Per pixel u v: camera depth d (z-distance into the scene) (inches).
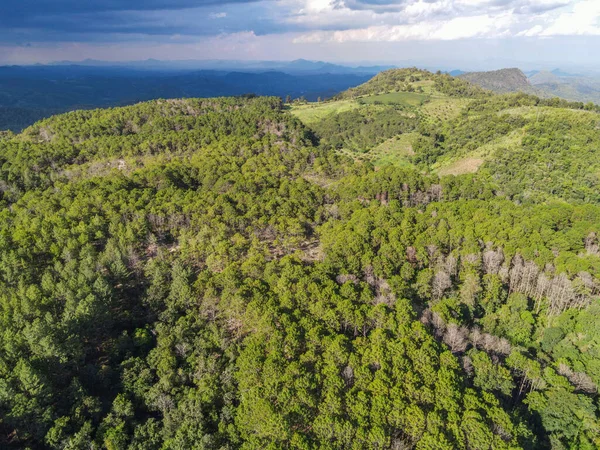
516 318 3484.3
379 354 2605.8
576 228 4352.9
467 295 3548.2
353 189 5821.9
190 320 3253.0
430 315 3189.0
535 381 2765.7
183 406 2513.5
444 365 2583.7
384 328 2920.8
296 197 5438.0
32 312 3065.9
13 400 2378.2
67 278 3528.5
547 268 3855.8
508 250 4013.3
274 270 3619.6
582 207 4798.2
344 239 4084.6
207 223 4544.8
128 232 4165.8
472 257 3929.6
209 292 3341.5
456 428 2174.0
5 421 2369.6
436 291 3629.4
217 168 6373.0
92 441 2342.5
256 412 2290.8
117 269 3688.5
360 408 2279.8
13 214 4879.4
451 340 2928.2
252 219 4724.4
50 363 2716.5
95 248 4099.4
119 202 4815.5
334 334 2851.9
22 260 3651.6
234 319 3299.7
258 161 6958.7
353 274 3718.0
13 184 6195.9
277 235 4606.3
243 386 2566.4
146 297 3550.7
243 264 3693.4
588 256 3858.3
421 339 2790.4
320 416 2255.2
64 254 3833.7
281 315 2938.0
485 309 3639.3
